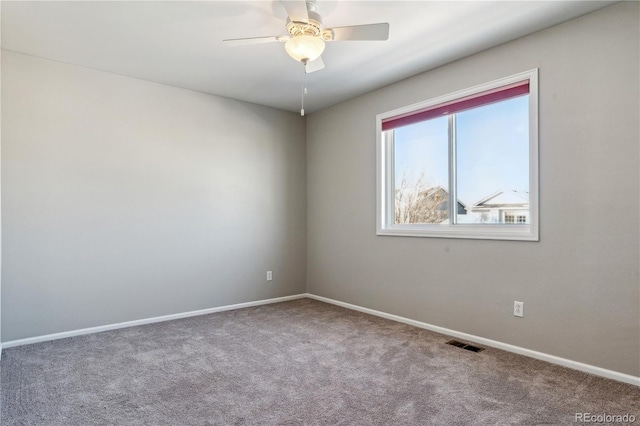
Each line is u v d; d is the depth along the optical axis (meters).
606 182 2.47
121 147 3.65
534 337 2.82
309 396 2.23
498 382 2.41
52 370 2.60
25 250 3.15
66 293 3.34
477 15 2.57
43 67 3.25
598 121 2.50
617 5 2.42
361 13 2.55
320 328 3.59
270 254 4.73
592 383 2.38
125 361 2.77
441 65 3.43
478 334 3.17
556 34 2.70
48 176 3.27
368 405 2.13
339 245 4.55
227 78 3.75
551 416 2.01
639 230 2.33
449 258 3.39
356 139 4.31
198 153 4.14
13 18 2.60
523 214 2.99
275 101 4.50
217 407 2.11
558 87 2.69
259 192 4.63
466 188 3.38
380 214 4.01
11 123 3.11
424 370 2.60
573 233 2.61
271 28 2.77
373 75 3.66
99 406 2.12
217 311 4.25
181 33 2.83
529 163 2.85
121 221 3.64
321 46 2.36
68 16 2.58
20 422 1.96
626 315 2.38
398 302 3.83
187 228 4.06
